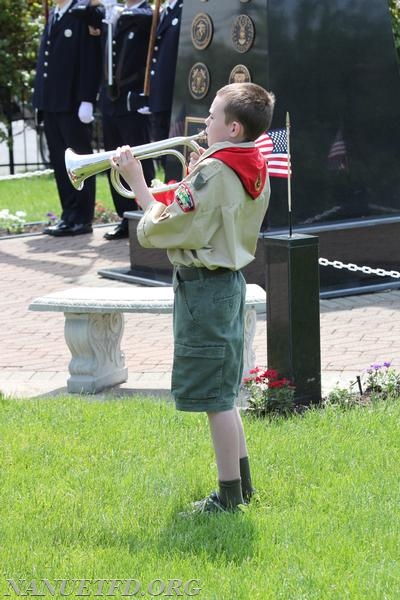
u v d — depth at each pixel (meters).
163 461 12.60
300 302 14.70
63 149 31.08
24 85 44.91
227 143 10.58
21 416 14.49
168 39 26.84
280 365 14.89
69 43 30.12
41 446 13.23
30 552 10.16
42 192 40.28
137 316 21.36
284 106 22.39
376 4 23.47
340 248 22.97
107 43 28.84
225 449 10.95
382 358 17.86
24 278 25.27
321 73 22.84
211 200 10.40
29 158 50.84
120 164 11.04
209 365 10.65
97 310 15.82
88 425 14.03
